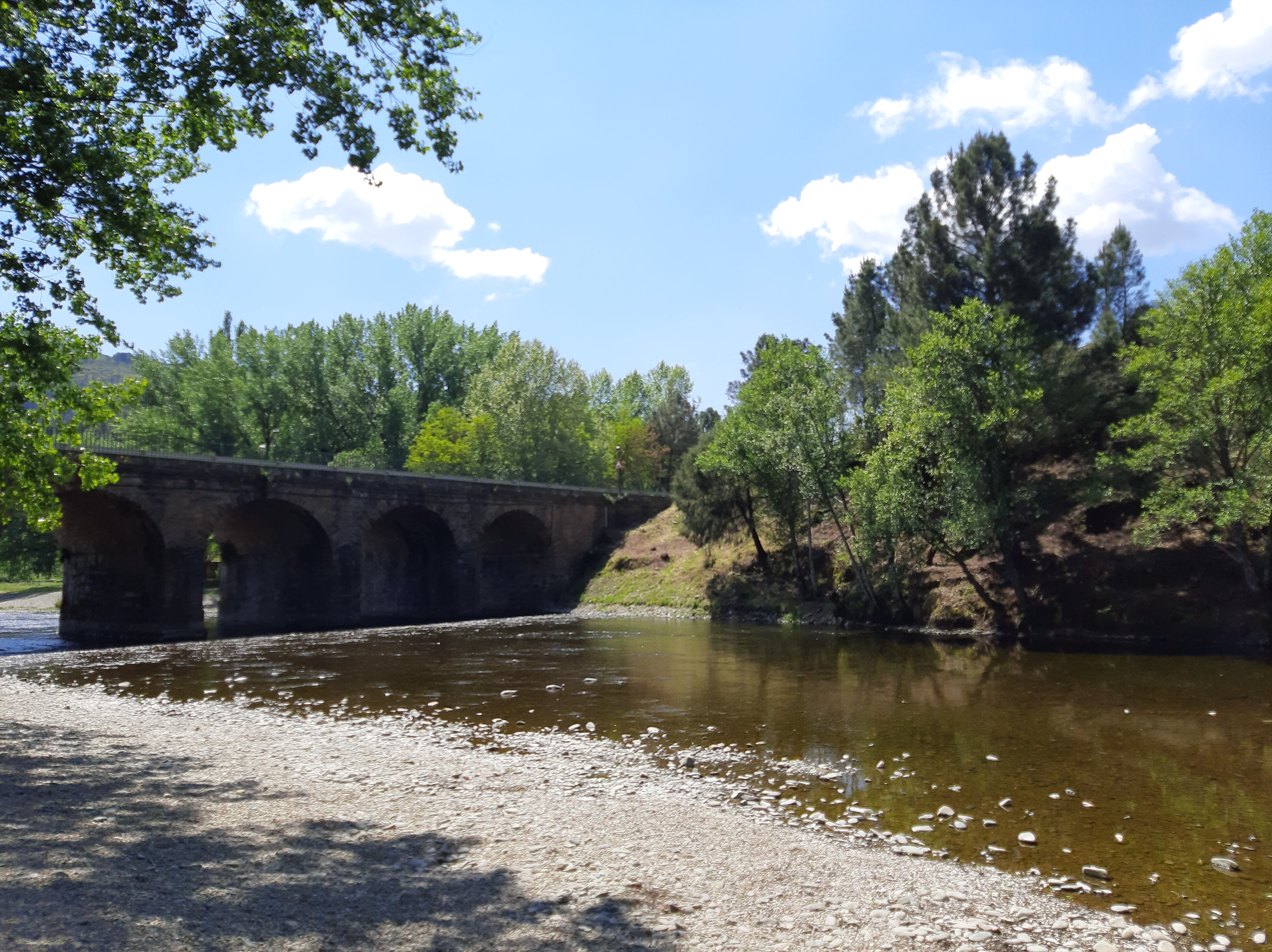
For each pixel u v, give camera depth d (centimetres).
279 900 718
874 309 5503
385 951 626
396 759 1378
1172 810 1134
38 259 1327
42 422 1716
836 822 1073
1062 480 3347
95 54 1220
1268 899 836
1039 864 928
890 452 3466
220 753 1398
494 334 9431
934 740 1560
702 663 2733
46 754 1348
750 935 699
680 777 1291
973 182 3859
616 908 739
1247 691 2077
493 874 816
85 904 675
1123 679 2283
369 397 8156
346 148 1305
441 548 5381
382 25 1238
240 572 4962
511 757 1417
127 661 2862
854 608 4103
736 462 4478
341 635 3925
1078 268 3866
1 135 1199
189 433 7038
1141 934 743
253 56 1211
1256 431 2662
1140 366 2978
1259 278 2684
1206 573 3036
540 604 6003
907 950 688
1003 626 3341
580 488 6241
